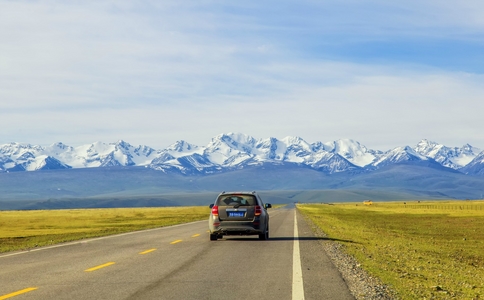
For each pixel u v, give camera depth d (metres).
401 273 19.91
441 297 14.88
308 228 46.59
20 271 18.53
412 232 57.53
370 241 36.31
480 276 22.88
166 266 19.69
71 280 16.38
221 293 14.14
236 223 30.75
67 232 48.12
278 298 13.47
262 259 21.89
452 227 68.06
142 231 42.88
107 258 22.39
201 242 30.39
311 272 18.12
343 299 13.38
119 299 13.30
